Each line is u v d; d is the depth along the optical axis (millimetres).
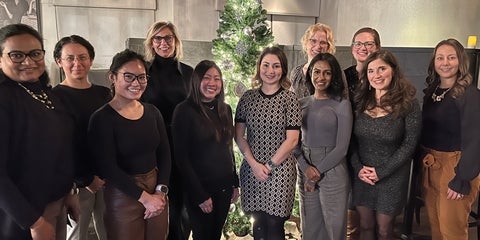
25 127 1383
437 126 2209
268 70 2053
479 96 2070
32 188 1405
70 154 1554
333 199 2193
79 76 2061
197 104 2025
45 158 1428
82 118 2006
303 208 2324
